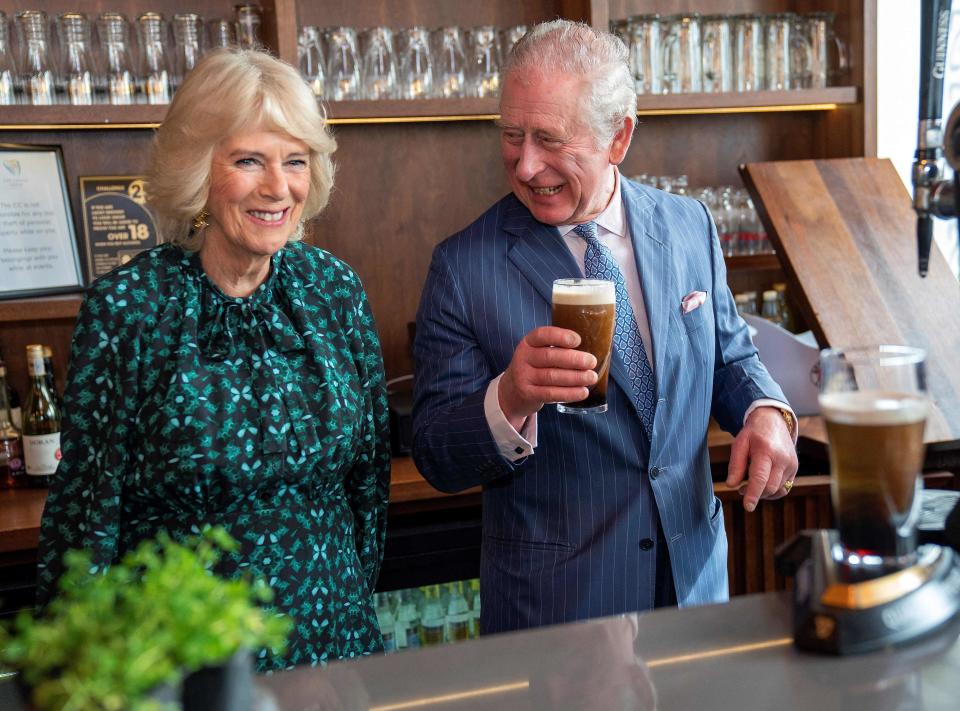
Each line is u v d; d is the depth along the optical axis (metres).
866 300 2.53
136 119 2.42
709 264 1.87
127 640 0.67
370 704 0.88
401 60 2.66
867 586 0.93
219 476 1.49
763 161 3.13
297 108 1.51
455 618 2.50
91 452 1.50
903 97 3.09
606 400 1.51
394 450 2.49
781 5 3.08
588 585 1.67
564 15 2.92
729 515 2.30
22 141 2.55
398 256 2.90
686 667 0.91
